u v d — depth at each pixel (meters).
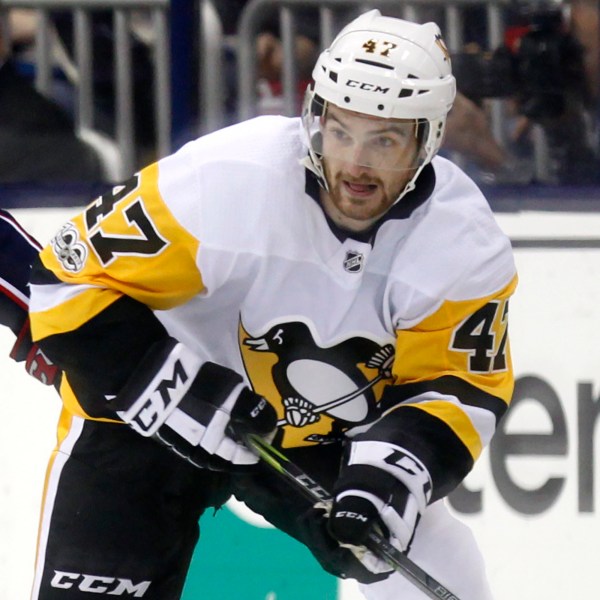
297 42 13.27
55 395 13.07
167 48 13.38
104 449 9.84
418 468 9.26
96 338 9.16
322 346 9.51
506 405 9.66
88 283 9.11
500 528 13.04
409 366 9.55
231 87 13.38
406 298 9.21
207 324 9.65
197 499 10.22
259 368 9.72
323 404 9.85
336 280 9.16
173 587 10.16
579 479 13.09
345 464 10.16
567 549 13.05
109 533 9.83
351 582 12.91
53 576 9.76
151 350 9.17
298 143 9.09
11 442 13.09
